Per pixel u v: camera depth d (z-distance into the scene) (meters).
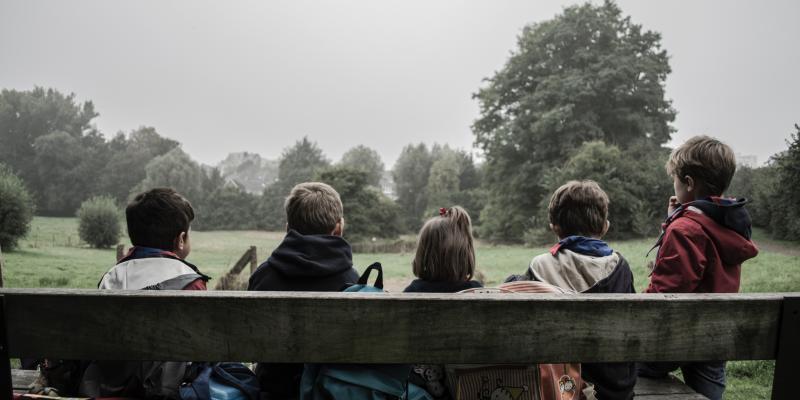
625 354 1.49
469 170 94.38
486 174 55.78
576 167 39.81
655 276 2.38
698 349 1.51
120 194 97.81
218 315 1.45
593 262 2.30
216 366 2.04
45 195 91.06
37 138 93.75
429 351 1.45
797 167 22.61
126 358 1.49
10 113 98.12
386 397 1.68
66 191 92.31
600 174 37.84
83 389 1.93
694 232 2.29
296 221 2.58
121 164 100.44
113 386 1.89
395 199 107.25
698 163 2.51
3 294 1.49
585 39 52.47
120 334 1.49
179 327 1.47
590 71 49.28
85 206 31.50
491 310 1.45
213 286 12.95
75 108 106.88
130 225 2.34
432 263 2.18
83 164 95.25
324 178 58.53
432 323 1.44
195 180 97.69
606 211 2.60
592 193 2.55
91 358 1.49
